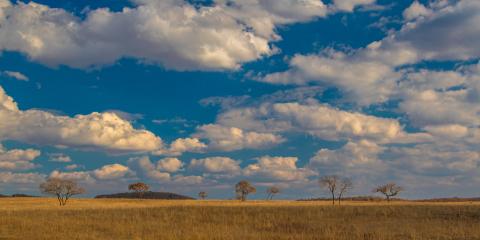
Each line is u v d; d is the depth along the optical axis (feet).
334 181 426.51
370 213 174.29
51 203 416.87
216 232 119.14
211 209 189.37
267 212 178.29
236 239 107.24
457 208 179.01
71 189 402.11
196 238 106.32
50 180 403.54
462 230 121.90
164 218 159.94
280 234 118.93
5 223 131.95
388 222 150.00
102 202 442.50
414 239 107.34
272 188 562.25
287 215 170.19
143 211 181.37
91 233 115.03
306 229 132.57
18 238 103.55
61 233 112.68
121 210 187.01
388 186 472.44
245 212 178.19
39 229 119.24
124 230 123.03
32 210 189.67
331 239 107.76
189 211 182.70
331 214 172.24
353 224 142.20
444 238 110.01
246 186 522.47
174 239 104.73
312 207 196.65
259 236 113.19
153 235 110.42
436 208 183.21
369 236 112.57
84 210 187.73
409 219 159.12
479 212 164.35
